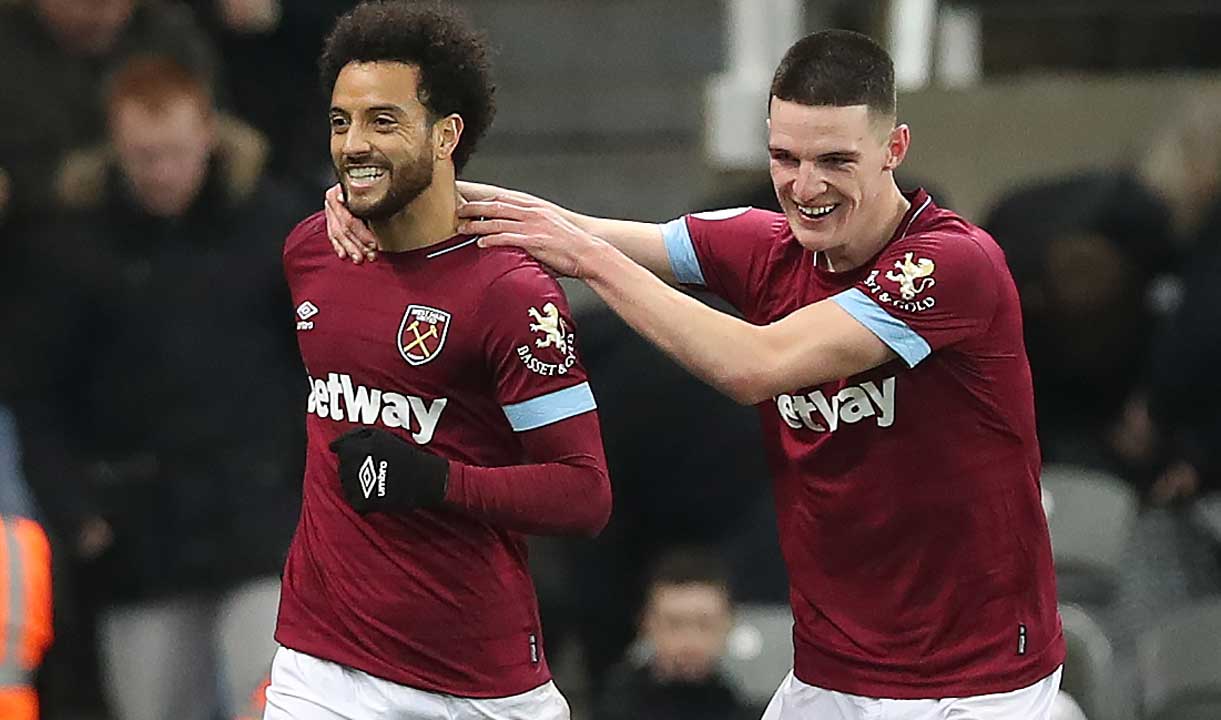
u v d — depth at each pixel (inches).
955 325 601.9
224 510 943.7
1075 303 1081.4
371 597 605.6
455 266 592.7
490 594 609.9
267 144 1090.7
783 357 596.4
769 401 636.7
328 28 1162.0
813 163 590.6
